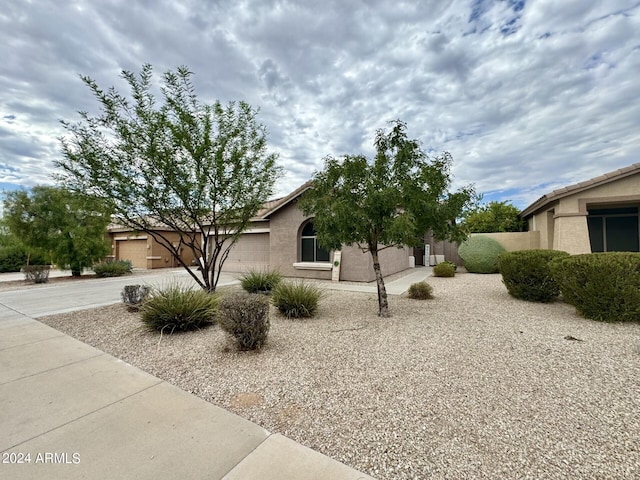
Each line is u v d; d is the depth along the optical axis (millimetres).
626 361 4434
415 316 7250
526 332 5895
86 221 16828
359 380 3986
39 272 15227
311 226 14555
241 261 18062
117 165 7957
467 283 12555
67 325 6977
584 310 6832
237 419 3162
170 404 3471
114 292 11805
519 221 21312
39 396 3666
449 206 6527
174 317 6203
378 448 2668
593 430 2848
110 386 3926
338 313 7668
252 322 5062
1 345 5602
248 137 9227
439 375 4086
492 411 3205
